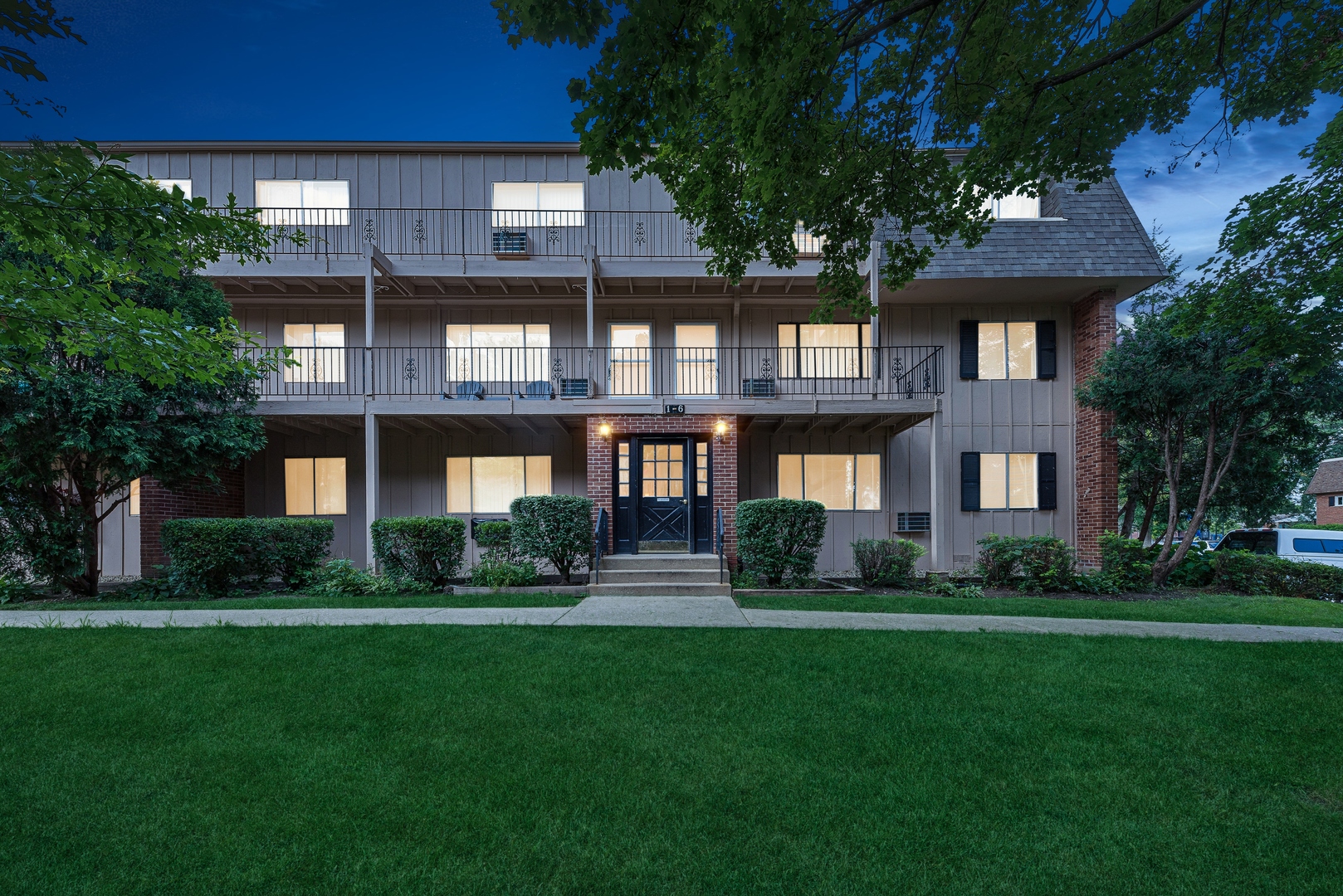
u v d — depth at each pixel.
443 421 12.45
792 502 10.35
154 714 4.25
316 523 10.30
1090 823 3.14
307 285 12.86
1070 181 13.30
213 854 2.82
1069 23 4.80
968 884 2.68
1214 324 7.61
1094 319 13.10
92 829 3.01
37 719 4.17
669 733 4.04
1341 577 10.72
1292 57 4.94
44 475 9.06
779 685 4.87
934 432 11.70
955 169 5.45
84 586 9.97
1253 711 4.50
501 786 3.40
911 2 4.66
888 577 10.60
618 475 11.94
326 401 11.48
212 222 4.68
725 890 2.61
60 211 4.09
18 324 4.48
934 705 4.53
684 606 8.18
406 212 13.38
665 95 3.67
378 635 6.12
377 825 3.04
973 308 13.91
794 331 13.87
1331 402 10.12
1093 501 13.05
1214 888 2.69
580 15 3.47
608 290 13.48
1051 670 5.29
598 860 2.79
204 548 9.27
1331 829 3.13
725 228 5.48
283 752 3.76
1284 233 6.95
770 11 3.63
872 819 3.13
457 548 9.97
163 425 9.50
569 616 7.33
